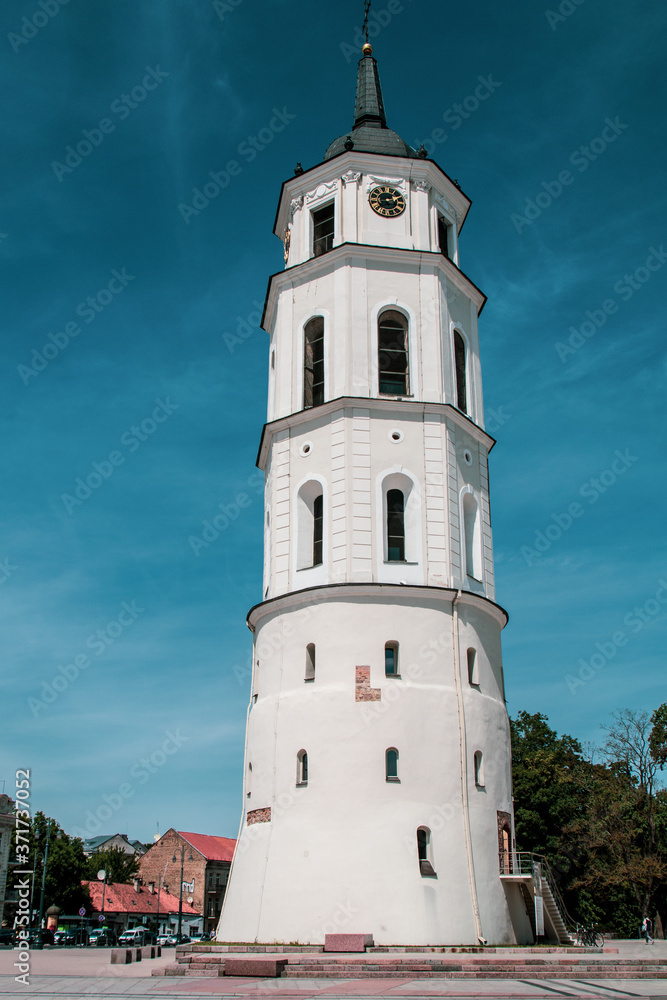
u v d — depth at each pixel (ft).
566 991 62.28
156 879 381.19
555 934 109.91
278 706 108.47
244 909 101.30
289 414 122.42
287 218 139.74
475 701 108.99
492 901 100.89
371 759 101.35
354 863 96.43
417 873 96.48
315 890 96.17
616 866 205.05
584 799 215.72
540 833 212.84
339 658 106.11
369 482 113.91
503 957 83.05
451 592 110.73
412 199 130.62
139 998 58.65
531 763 218.79
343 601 108.06
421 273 126.00
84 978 75.97
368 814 98.99
